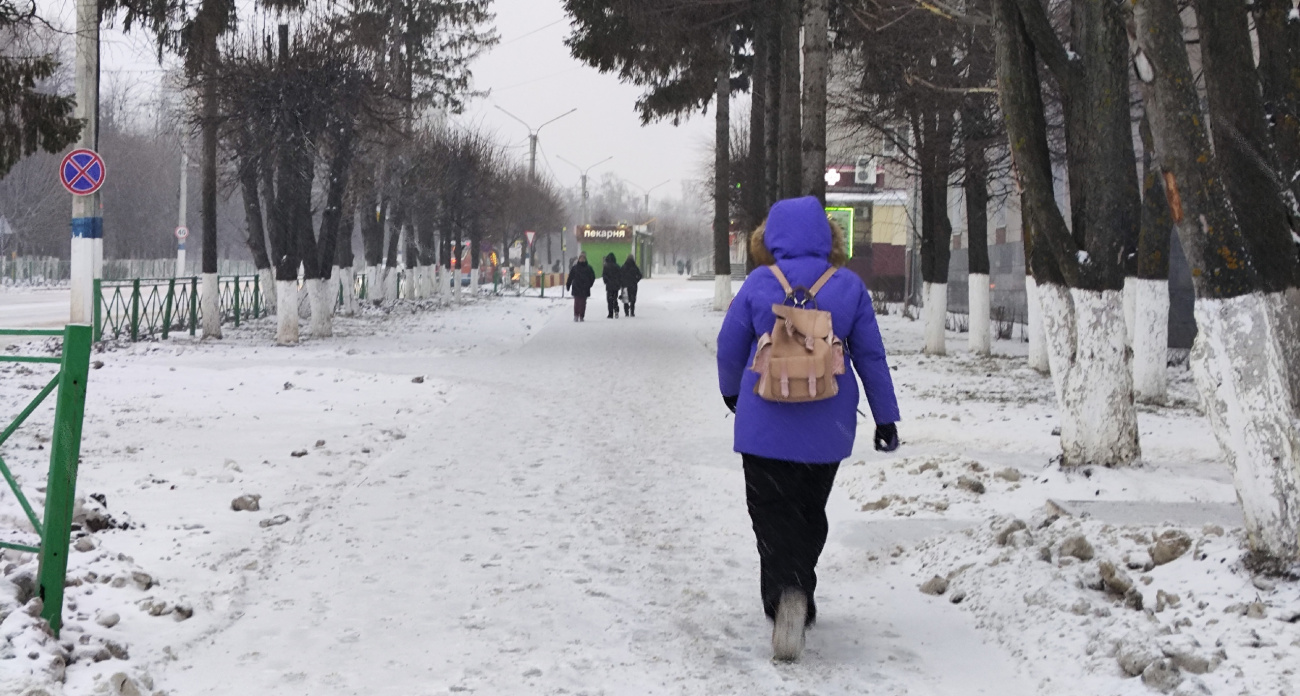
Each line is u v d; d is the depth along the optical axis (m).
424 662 4.59
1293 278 5.16
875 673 4.49
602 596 5.59
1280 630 4.34
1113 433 8.23
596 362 19.73
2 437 4.61
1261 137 5.22
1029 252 8.70
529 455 9.96
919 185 24.73
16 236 59.38
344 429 11.38
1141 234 13.56
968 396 13.99
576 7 22.00
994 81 16.98
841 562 6.36
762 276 4.82
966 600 5.43
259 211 31.08
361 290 43.31
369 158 28.48
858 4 18.16
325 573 5.98
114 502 7.49
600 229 65.19
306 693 4.23
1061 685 4.27
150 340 22.30
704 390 15.45
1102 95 8.20
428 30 33.16
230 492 8.03
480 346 23.11
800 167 18.19
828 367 4.55
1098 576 5.15
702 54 22.86
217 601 5.41
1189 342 20.30
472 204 44.84
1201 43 5.38
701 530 7.07
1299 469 4.86
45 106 14.07
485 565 6.17
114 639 4.64
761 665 4.58
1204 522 5.97
